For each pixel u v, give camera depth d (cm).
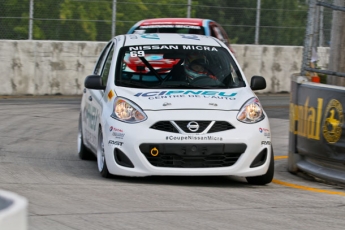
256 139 2741
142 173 2681
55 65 7156
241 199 2489
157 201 2367
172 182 2836
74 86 7256
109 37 7481
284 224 2069
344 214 2294
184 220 2059
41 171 3047
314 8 3338
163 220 2048
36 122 5034
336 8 3209
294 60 8112
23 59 7006
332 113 2931
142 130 2688
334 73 3119
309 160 3195
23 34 7131
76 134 4544
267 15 8050
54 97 6988
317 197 2630
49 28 7256
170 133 2677
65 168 3173
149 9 7638
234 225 2019
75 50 7231
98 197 2400
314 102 3073
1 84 6925
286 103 6869
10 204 1102
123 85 2953
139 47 3173
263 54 7950
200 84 2991
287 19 8138
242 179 3050
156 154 2678
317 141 3041
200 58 3133
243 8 7962
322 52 3650
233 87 3014
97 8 7450
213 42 3309
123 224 1973
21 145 3969
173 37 3328
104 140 2806
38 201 2288
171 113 2712
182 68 3055
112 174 2794
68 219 2017
